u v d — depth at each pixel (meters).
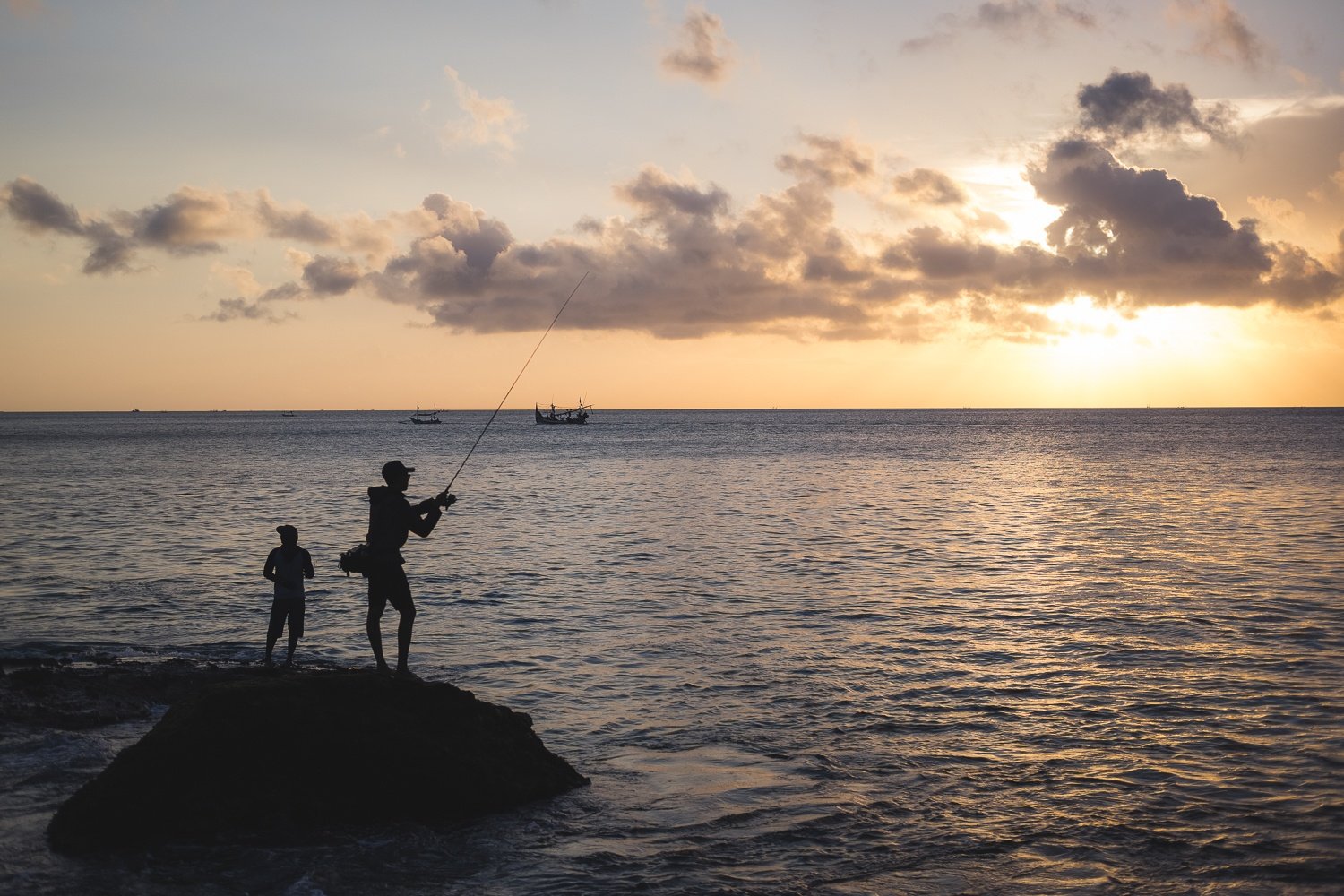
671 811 7.95
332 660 12.98
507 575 20.42
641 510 35.91
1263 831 7.50
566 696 11.36
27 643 13.99
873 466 66.88
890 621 15.67
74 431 182.50
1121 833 7.46
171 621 15.71
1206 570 21.00
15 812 7.69
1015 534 28.05
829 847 7.25
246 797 7.47
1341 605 16.75
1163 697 11.22
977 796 8.27
